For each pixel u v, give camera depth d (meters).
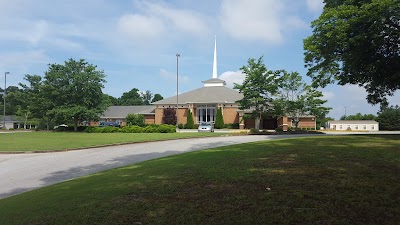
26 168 12.54
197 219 4.74
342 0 19.95
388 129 56.97
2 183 10.02
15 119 69.12
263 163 8.55
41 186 9.48
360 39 17.03
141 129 35.34
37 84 46.19
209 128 35.62
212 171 7.95
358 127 61.16
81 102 40.31
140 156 15.11
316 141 14.01
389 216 4.53
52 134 32.97
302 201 5.21
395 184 5.96
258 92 32.94
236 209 5.04
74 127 41.34
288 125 43.47
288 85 34.06
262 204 5.18
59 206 5.88
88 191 6.84
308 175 6.84
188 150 16.84
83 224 4.85
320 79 22.98
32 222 5.13
